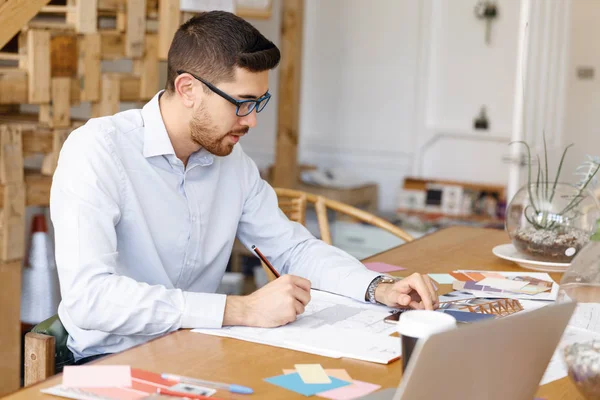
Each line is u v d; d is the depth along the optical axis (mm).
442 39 5324
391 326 1498
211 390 1142
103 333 1634
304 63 5773
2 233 2865
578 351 1135
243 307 1477
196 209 1797
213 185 1826
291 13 5133
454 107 5340
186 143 1734
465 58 5266
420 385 896
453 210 5168
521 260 2047
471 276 1940
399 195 5344
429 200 5230
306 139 5836
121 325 1463
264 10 4746
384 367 1280
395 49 5484
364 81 5613
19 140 2865
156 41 3330
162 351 1325
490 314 1587
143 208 1732
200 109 1644
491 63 5191
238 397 1124
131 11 3193
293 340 1392
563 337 1185
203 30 1613
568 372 1157
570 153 5656
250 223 1959
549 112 4336
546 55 4156
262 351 1341
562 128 4641
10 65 3486
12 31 2777
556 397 1192
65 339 1665
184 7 3363
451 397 943
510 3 5090
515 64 5113
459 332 897
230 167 1901
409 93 5477
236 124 1655
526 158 3977
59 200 1589
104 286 1478
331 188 5172
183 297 1472
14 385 2953
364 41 5578
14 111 3781
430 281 1646
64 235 1548
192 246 1811
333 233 5012
